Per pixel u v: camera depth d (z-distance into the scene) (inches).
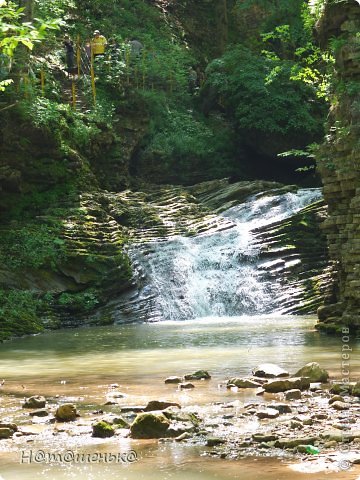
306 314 949.2
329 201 664.4
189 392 318.0
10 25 281.6
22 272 898.7
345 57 658.2
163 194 1208.8
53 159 1047.0
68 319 901.8
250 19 1782.7
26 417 268.4
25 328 797.9
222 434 225.8
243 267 1030.4
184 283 1001.5
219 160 1412.4
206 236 1074.1
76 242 956.6
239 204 1205.7
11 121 995.9
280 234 1066.1
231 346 553.6
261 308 978.7
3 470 192.2
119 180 1222.9
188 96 1504.7
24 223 976.9
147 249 1020.5
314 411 262.5
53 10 1174.3
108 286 948.6
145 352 532.1
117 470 188.5
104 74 1321.4
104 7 1547.7
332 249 663.1
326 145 669.9
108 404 291.4
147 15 1638.8
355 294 599.5
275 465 188.4
